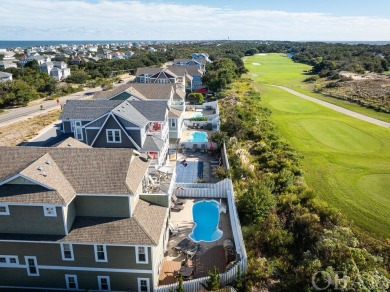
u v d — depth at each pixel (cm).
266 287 2286
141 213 2556
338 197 3528
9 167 2522
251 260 2475
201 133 6231
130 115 4075
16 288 2519
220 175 4041
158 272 2569
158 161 3994
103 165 2583
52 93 11156
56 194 2259
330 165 4434
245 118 6209
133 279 2442
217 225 3278
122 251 2350
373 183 3878
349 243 2488
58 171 2517
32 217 2288
